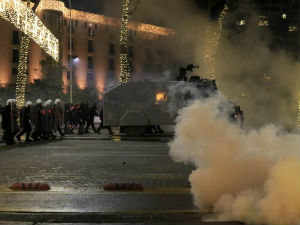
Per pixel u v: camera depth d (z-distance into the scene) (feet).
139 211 17.60
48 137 65.62
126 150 46.60
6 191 22.03
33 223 16.02
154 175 27.99
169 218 16.61
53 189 22.79
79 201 19.63
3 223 16.01
